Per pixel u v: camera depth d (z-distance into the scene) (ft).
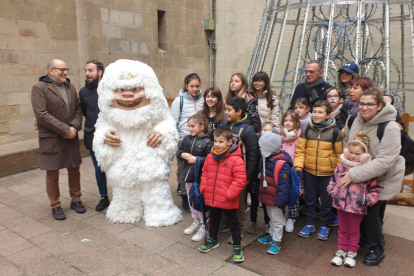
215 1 31.14
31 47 19.21
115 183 11.73
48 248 10.12
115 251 9.93
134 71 10.91
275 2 20.62
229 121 10.61
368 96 8.57
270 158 9.72
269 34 20.95
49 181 12.15
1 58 17.99
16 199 14.40
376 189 8.63
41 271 8.88
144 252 9.87
